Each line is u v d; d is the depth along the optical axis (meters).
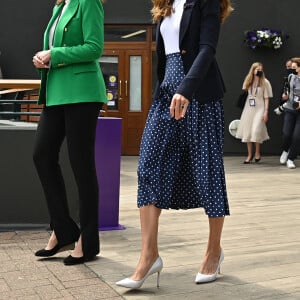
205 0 2.69
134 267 3.20
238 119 10.83
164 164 2.80
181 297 2.69
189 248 3.67
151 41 10.68
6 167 4.16
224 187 2.84
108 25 10.67
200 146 2.78
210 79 2.78
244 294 2.74
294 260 3.41
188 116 2.77
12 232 4.05
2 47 10.55
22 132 4.14
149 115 2.86
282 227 4.39
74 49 3.08
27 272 3.08
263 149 10.92
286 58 10.88
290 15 10.86
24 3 10.54
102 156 4.20
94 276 3.02
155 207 2.77
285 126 9.19
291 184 6.95
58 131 3.25
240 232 4.20
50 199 3.26
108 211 4.26
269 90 9.40
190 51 2.72
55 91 3.16
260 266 3.26
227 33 10.83
